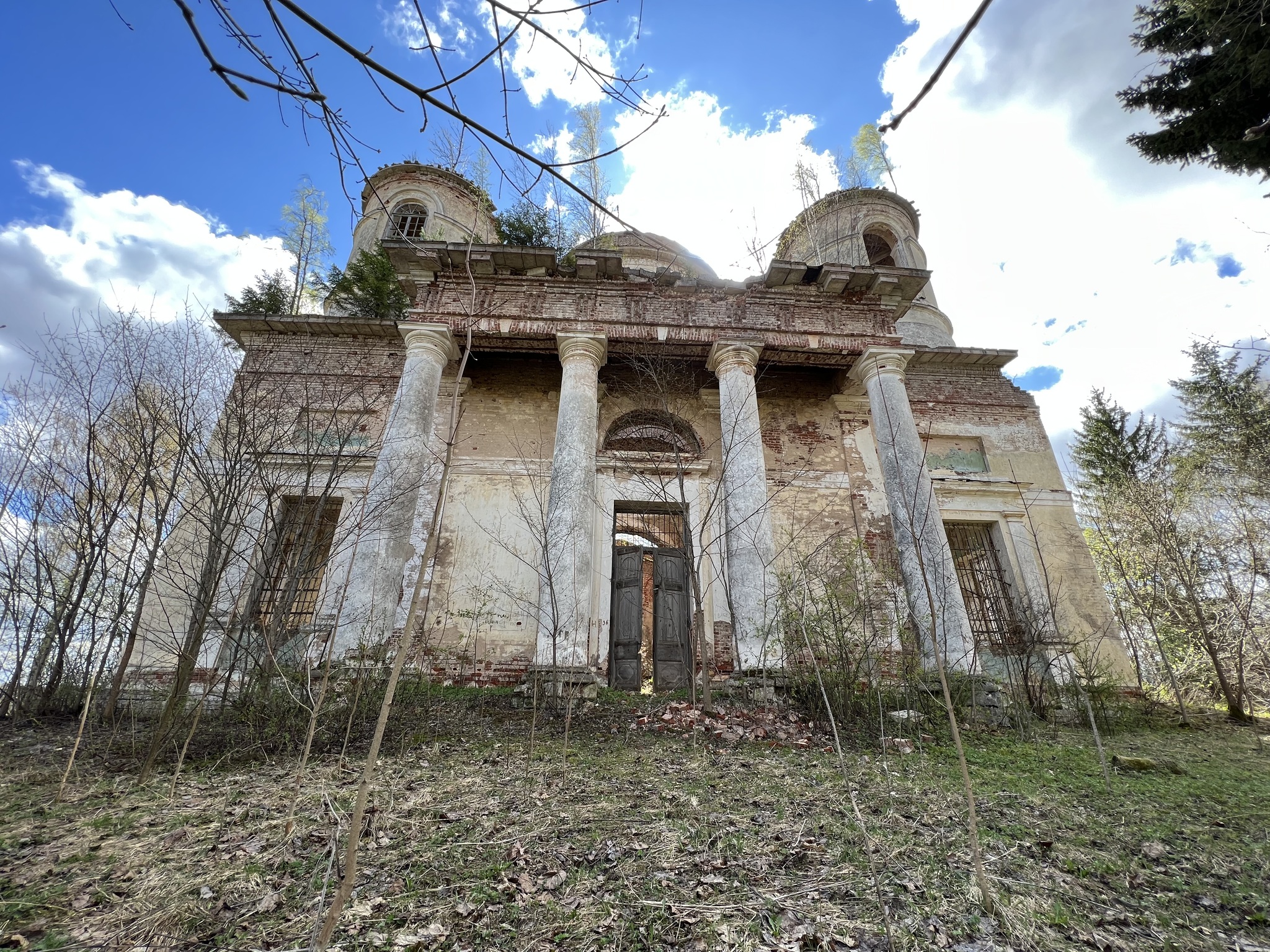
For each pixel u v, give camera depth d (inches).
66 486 276.1
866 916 116.7
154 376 242.5
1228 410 725.3
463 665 400.8
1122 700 385.4
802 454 510.3
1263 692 534.0
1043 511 513.0
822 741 259.3
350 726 219.3
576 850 144.0
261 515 359.6
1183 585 478.6
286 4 65.7
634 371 517.7
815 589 377.1
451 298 457.1
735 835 153.3
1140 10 388.5
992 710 318.7
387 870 134.1
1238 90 362.0
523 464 478.3
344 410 479.2
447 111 81.1
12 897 119.2
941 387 562.6
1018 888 128.3
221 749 228.4
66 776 182.2
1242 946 109.3
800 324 465.7
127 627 280.5
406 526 374.3
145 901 119.5
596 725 277.1
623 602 448.5
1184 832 167.5
